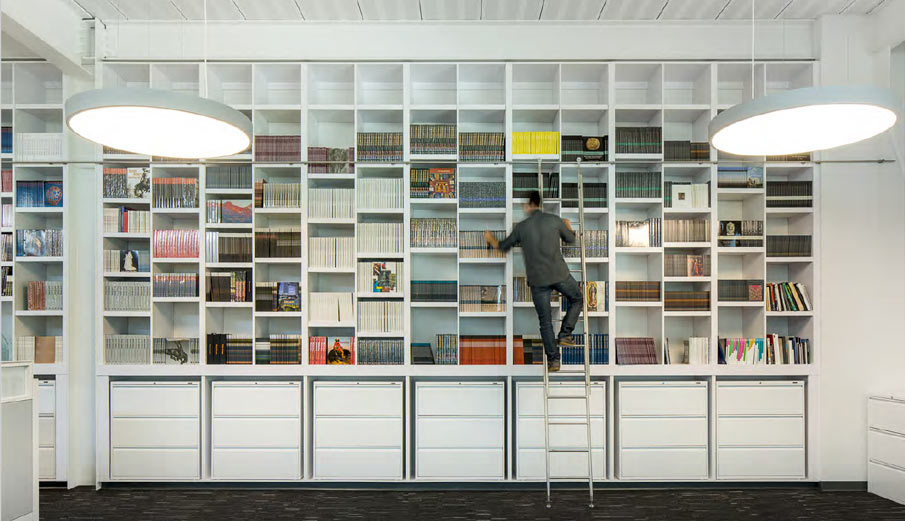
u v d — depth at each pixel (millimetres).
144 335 4891
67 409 4793
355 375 4875
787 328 5219
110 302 4867
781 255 4879
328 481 4770
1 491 3600
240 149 3578
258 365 4785
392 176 5246
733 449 4773
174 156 3721
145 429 4770
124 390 4777
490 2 4539
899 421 4453
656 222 4863
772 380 4852
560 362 4590
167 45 4902
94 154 4961
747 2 4543
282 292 4855
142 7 4625
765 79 4812
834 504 4438
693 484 4820
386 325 4828
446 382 4793
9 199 4980
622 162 4543
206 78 4738
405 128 4879
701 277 4836
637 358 4812
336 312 4867
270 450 4758
